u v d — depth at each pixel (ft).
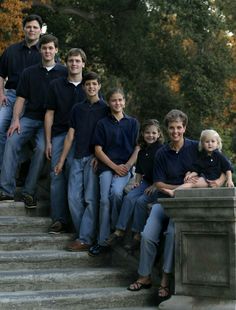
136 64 92.22
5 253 23.40
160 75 93.30
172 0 81.87
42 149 26.76
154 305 21.99
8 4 69.26
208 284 20.03
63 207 25.85
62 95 26.32
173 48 89.92
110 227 24.26
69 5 88.69
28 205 26.96
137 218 23.30
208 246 20.15
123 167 24.35
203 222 20.22
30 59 28.81
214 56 90.07
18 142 26.99
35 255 23.36
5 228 25.63
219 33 92.02
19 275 21.81
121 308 21.49
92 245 24.66
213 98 89.10
